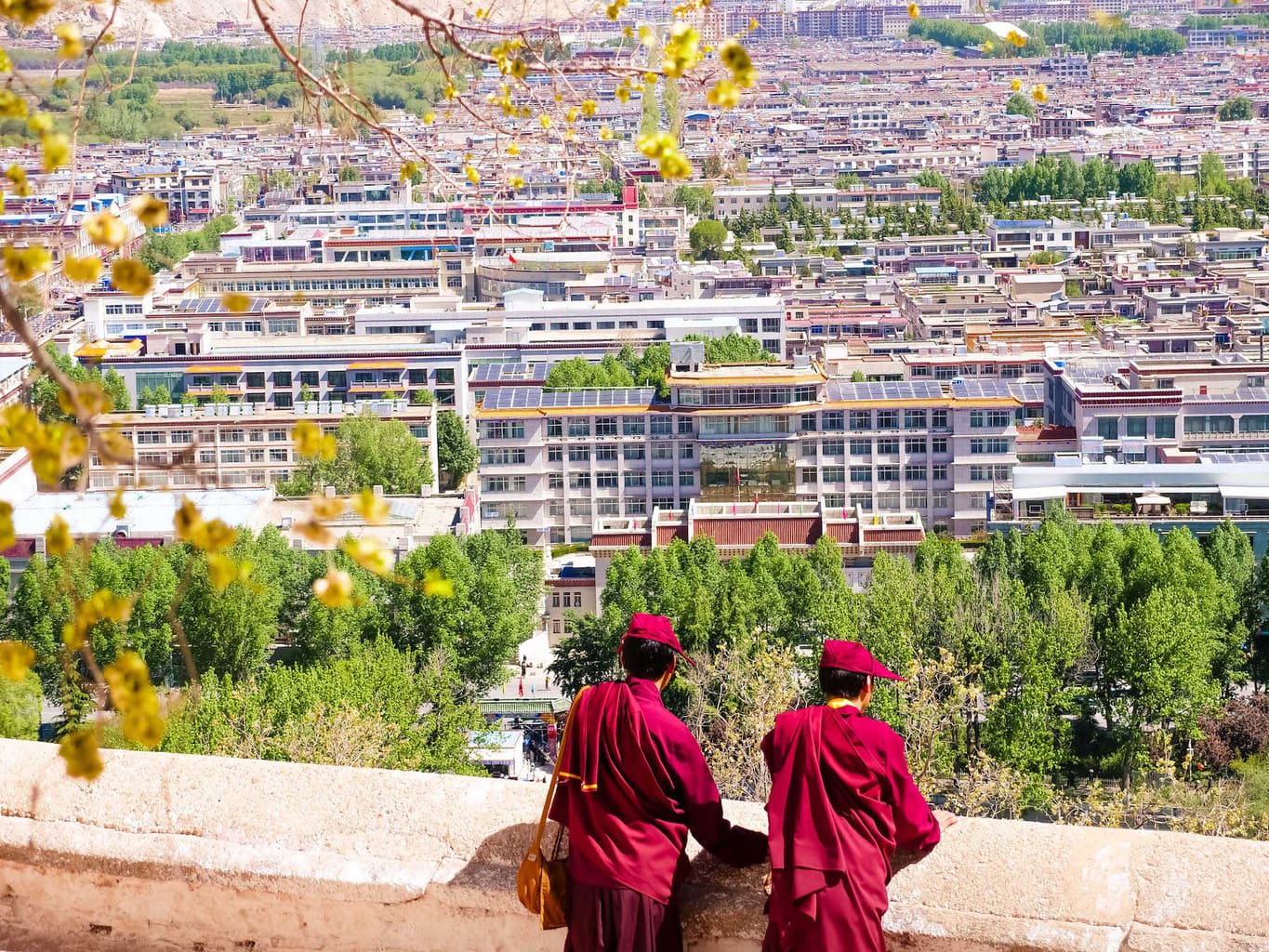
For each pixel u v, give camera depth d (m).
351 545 8.55
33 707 85.12
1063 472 143.00
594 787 12.27
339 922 13.53
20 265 8.23
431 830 13.64
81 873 14.02
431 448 178.25
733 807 13.59
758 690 72.25
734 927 12.45
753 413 162.00
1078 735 93.44
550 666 108.38
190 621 100.12
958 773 81.44
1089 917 12.16
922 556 121.50
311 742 64.69
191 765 14.43
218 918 13.80
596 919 12.19
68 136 8.68
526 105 14.41
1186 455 158.50
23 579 98.88
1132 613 91.50
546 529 166.00
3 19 8.71
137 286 8.35
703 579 108.38
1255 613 108.44
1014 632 90.62
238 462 169.62
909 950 12.36
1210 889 12.16
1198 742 88.38
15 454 129.88
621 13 12.29
